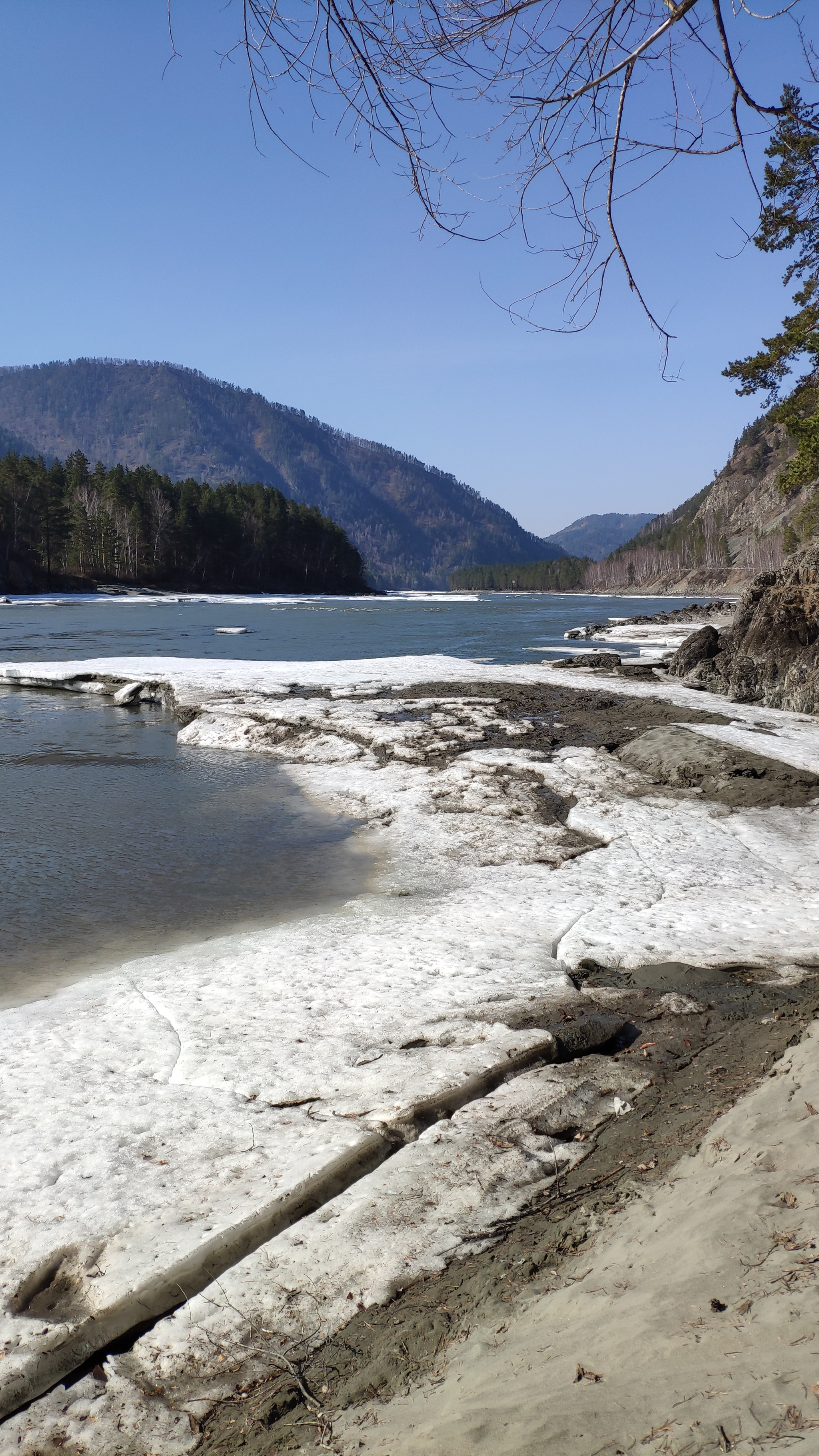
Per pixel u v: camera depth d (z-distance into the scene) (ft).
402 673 82.58
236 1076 17.83
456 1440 8.14
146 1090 17.39
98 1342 11.56
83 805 43.65
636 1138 15.19
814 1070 14.32
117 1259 12.74
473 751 51.31
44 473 376.48
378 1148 15.25
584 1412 7.77
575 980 23.02
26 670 85.97
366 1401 9.91
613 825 38.47
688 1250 10.04
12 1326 11.80
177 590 415.64
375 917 28.22
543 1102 16.69
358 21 8.56
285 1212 13.64
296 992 22.04
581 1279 10.82
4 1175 14.74
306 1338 11.29
